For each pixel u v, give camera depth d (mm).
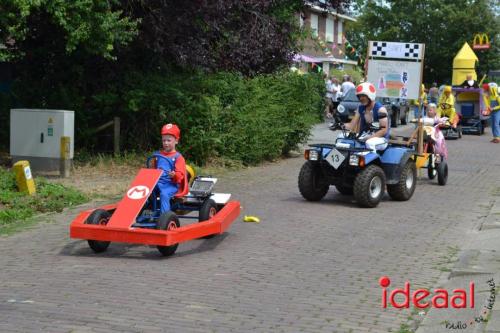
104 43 13711
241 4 17078
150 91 15914
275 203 12258
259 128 16953
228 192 13312
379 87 16422
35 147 14352
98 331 5914
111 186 13250
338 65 51125
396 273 7918
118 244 9094
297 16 23562
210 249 8875
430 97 33344
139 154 16109
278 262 8297
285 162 18219
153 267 7965
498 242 9391
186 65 17406
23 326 6016
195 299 6820
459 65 34250
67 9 13156
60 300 6730
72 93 16641
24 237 9508
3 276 7582
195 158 16172
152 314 6363
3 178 12289
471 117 29219
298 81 19375
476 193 13844
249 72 19359
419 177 15883
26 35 15375
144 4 15195
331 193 13453
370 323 6242
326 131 26672
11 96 17188
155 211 8797
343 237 9695
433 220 11016
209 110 15766
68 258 8375
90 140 16625
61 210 11195
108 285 7238
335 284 7438
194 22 16406
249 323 6180
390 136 14484
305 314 6449
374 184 11922
